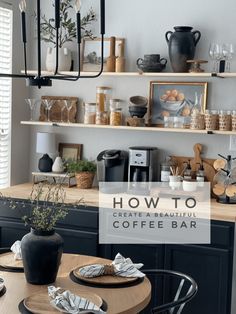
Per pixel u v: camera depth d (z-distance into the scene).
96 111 4.11
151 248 3.55
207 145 3.97
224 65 3.75
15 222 3.87
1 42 4.18
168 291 3.50
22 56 4.38
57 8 2.07
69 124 4.11
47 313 2.02
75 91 4.34
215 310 3.39
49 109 4.28
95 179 4.28
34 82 2.14
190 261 3.45
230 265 3.36
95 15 4.21
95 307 2.04
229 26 3.86
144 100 4.07
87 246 3.69
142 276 2.47
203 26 3.93
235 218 3.31
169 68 4.02
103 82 4.25
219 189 3.79
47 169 4.25
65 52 4.16
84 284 2.40
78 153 4.35
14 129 4.34
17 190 4.01
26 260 2.36
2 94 4.24
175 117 3.89
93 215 3.66
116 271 2.50
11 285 2.36
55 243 2.35
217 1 3.88
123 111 4.20
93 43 4.21
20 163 4.45
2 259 2.69
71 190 4.07
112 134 4.25
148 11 4.06
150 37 4.07
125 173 4.03
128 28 4.12
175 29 3.83
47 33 4.30
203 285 3.42
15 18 4.25
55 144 4.37
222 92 3.90
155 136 4.12
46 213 2.44
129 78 4.16
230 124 3.76
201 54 3.95
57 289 2.18
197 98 3.95
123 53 4.12
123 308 2.13
